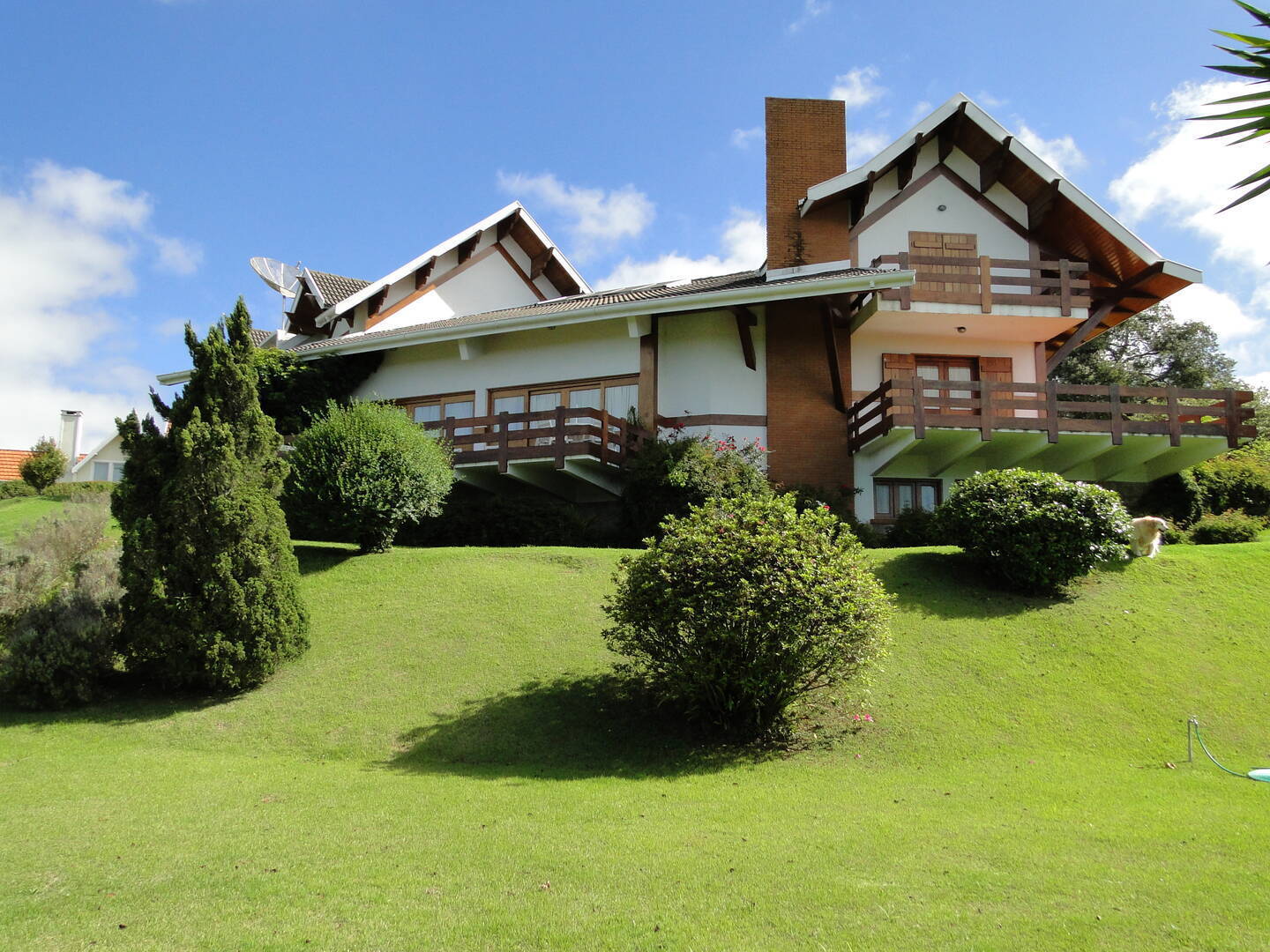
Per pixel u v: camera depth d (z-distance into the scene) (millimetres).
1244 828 6758
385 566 14344
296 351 21641
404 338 20438
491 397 21203
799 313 19453
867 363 20000
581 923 4996
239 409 11992
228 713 10258
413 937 4840
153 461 11508
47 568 12570
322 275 26453
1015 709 10172
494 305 27656
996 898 5320
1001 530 13078
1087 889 5441
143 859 6047
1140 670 11117
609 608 10188
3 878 5738
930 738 9500
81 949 4734
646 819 6949
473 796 7609
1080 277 20625
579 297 25812
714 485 16172
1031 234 20594
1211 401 17703
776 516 9969
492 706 10125
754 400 19188
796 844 6312
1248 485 20984
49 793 7785
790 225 19906
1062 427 17297
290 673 11164
